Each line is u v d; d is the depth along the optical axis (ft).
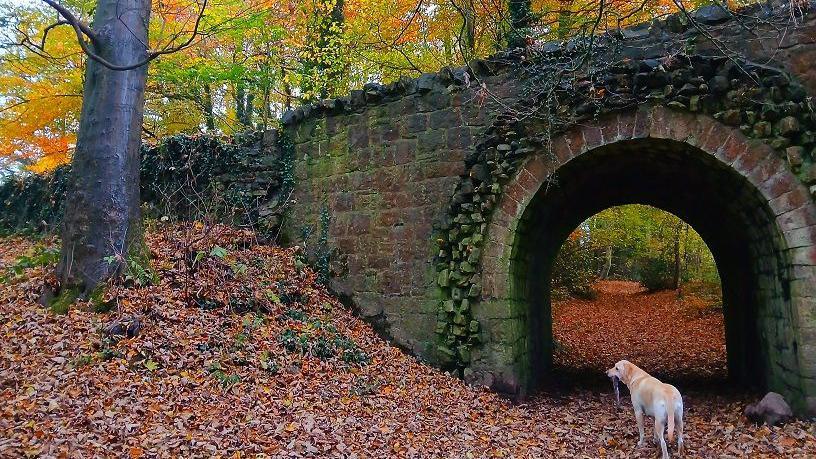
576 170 27.27
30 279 27.12
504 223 26.40
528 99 26.13
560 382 34.60
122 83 26.18
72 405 16.90
